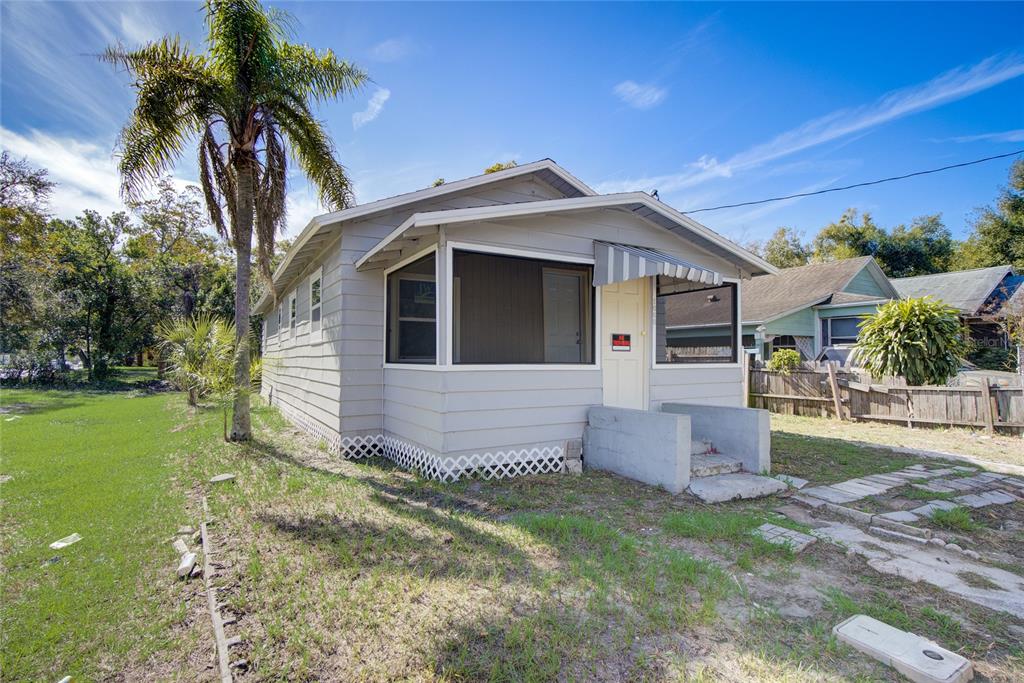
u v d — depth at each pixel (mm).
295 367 12469
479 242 6574
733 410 7012
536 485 6215
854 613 3193
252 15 8656
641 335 8320
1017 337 15086
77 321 21641
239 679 2551
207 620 3186
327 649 2789
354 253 8242
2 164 18531
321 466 7402
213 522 4855
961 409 9992
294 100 9445
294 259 9938
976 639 2930
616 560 3902
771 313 18516
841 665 2664
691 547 4277
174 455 8000
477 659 2680
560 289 7516
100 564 3967
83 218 25062
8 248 18875
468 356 6828
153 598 3453
